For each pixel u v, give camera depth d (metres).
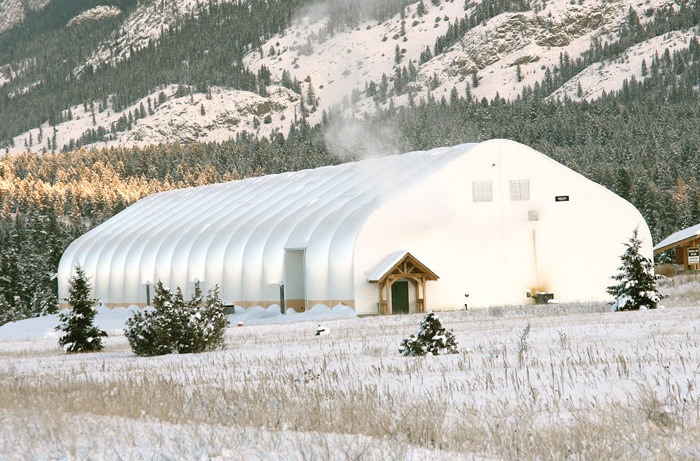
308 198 80.00
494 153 67.00
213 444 12.21
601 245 68.75
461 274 65.44
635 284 47.69
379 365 24.66
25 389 20.34
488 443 12.55
